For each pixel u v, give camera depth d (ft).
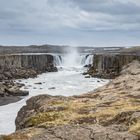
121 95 157.58
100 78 401.90
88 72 454.40
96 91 187.62
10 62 447.42
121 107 124.06
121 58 426.10
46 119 117.91
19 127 129.90
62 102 148.66
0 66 412.16
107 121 104.17
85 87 328.70
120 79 209.46
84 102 147.23
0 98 265.75
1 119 188.55
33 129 93.97
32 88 321.32
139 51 615.57
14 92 280.31
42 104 150.92
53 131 84.48
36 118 120.16
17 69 431.43
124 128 86.69
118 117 104.83
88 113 120.26
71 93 291.79
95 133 81.71
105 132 82.48
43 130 90.38
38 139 79.41
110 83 206.90
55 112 124.26
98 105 135.74
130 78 206.69
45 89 316.19
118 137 79.10
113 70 421.18
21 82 367.04
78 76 429.79
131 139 78.02
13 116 196.65
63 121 110.01
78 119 110.83
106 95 162.50
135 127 86.07
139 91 164.25
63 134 81.51
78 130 83.97
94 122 105.40
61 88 322.75
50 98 164.25
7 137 84.33
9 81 361.10
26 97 272.31
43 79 401.08
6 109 221.25
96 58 463.42
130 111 105.70
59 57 556.51
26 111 158.81
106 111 118.62
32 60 493.77
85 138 78.79
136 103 132.16
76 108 131.85
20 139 82.53
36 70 480.64
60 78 409.08
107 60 440.86
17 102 249.14
